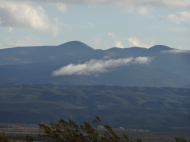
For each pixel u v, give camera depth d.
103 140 137.38
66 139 141.12
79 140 139.12
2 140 120.69
